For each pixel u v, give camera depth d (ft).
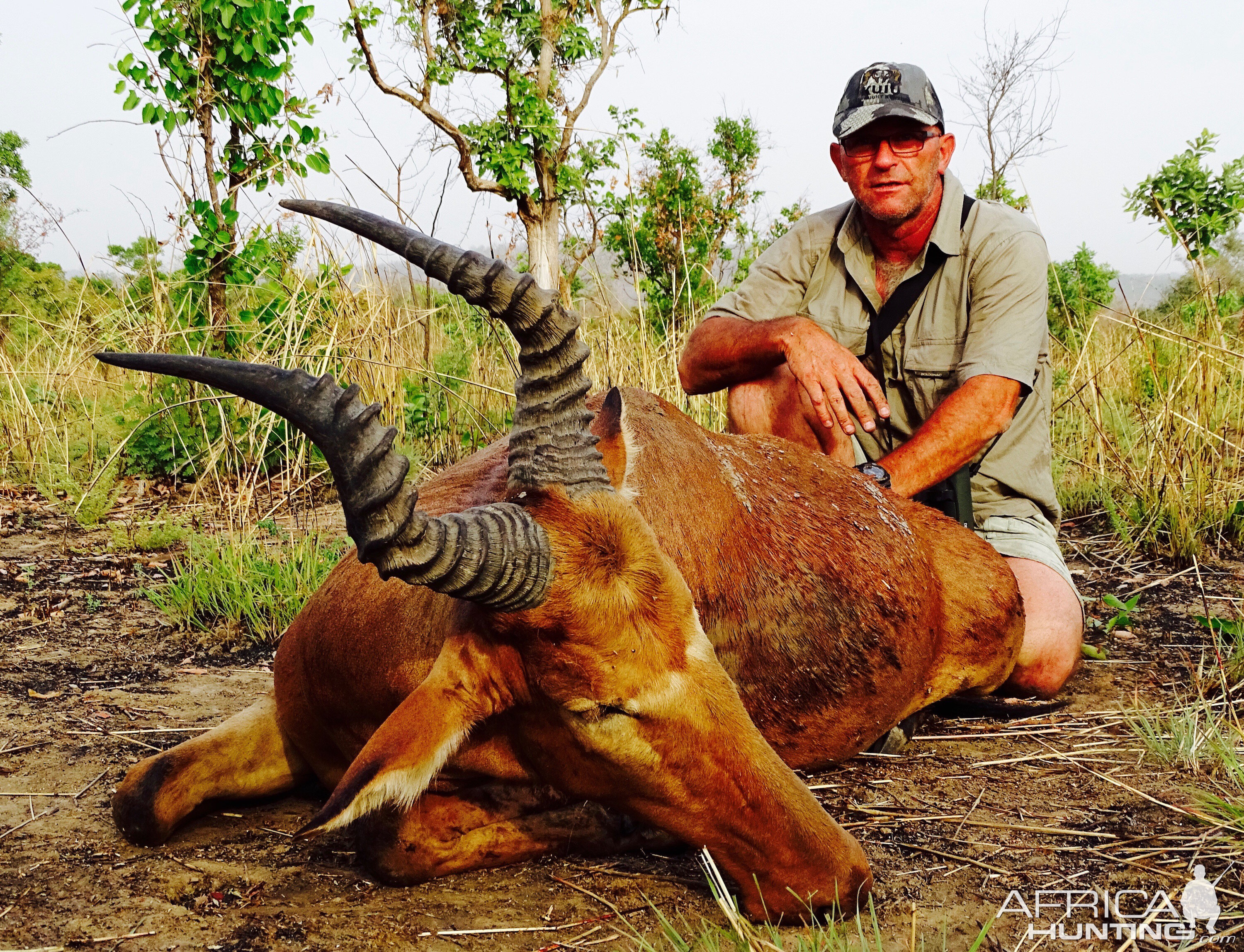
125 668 14.97
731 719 7.78
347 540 20.15
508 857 9.51
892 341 15.10
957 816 10.63
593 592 7.29
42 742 12.23
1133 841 10.05
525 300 7.23
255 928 8.40
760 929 8.41
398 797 7.32
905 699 12.28
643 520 7.73
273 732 10.68
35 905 8.74
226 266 28.76
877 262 15.17
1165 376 24.90
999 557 13.23
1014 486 14.97
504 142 50.37
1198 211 27.32
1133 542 20.66
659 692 7.48
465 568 6.89
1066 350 28.27
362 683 9.55
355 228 7.19
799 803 8.09
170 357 6.46
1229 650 15.34
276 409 6.68
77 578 19.39
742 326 14.82
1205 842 9.97
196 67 28.40
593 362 25.17
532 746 8.29
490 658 7.80
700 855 9.61
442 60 54.65
